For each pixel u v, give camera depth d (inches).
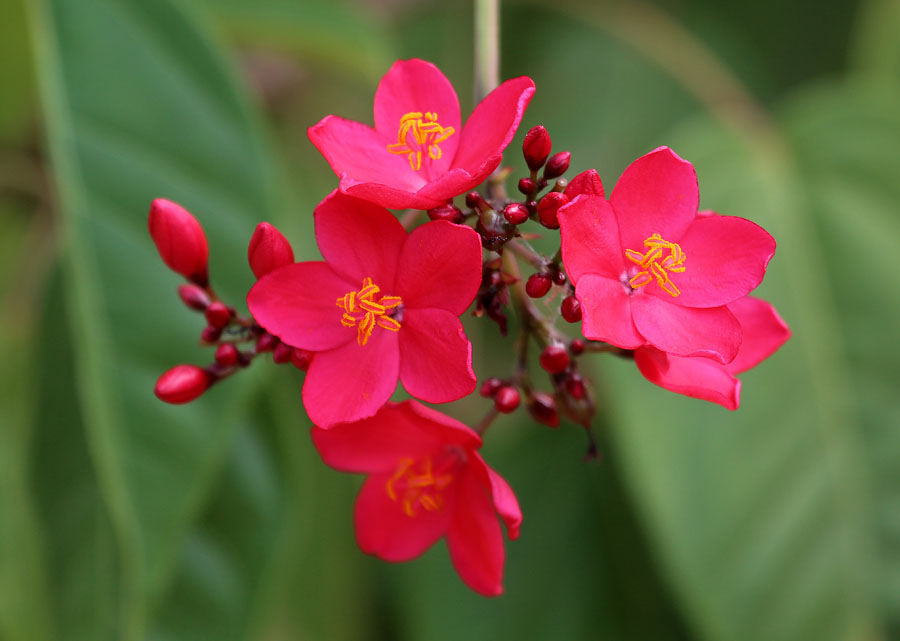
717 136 11.6
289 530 10.9
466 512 9.5
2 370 11.6
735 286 9.1
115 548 11.0
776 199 11.4
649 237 9.2
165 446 9.9
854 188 11.3
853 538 10.7
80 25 10.1
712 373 9.1
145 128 10.2
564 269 9.0
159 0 10.3
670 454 10.6
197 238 9.5
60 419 11.1
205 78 10.3
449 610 11.6
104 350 9.8
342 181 8.9
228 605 10.8
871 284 11.0
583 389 9.5
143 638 10.6
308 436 11.6
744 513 10.7
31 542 11.4
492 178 9.5
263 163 10.3
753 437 10.8
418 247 9.0
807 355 11.0
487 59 9.7
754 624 10.6
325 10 11.6
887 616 10.6
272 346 9.5
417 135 9.3
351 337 9.2
